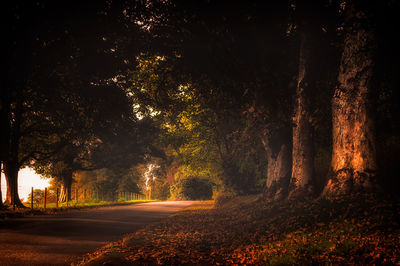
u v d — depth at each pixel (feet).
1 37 53.01
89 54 69.10
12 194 78.13
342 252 21.06
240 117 61.82
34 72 68.85
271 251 24.88
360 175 34.35
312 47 44.06
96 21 54.54
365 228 25.35
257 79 49.47
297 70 50.85
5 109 65.72
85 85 82.74
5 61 56.34
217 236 37.76
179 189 186.19
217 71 50.98
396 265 17.87
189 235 38.29
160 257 25.09
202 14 44.42
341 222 28.86
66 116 88.43
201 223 49.21
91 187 164.35
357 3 35.42
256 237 33.63
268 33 45.98
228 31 46.21
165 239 34.76
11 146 80.02
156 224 48.88
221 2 43.14
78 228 41.73
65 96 82.94
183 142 93.81
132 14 52.29
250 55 48.55
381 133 47.70
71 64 71.10
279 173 51.34
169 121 87.61
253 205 55.42
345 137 36.24
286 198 45.68
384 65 43.88
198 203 118.11
